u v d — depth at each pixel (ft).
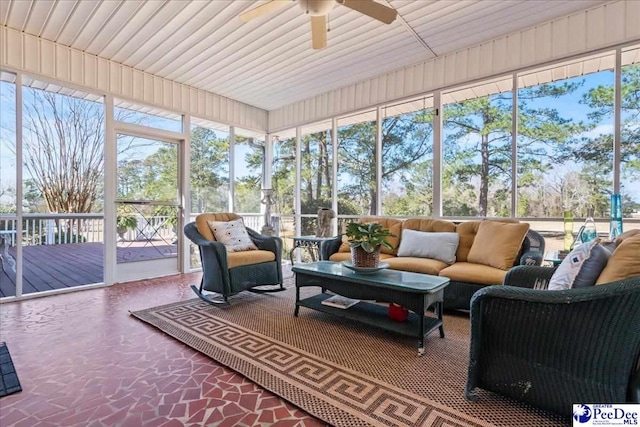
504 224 9.87
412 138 14.01
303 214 18.42
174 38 11.44
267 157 20.06
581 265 4.90
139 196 14.46
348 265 8.52
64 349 7.18
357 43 11.82
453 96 12.89
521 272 6.48
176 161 15.84
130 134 14.14
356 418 4.80
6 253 10.98
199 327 8.47
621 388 4.05
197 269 16.65
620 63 9.55
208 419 4.82
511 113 11.55
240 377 6.02
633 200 9.50
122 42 11.74
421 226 11.89
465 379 5.87
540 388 4.60
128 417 4.86
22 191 11.28
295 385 5.70
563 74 10.64
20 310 9.92
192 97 16.12
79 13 9.91
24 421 4.76
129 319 9.14
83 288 12.52
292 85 15.96
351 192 16.21
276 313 9.60
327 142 17.20
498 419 4.75
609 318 4.05
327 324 8.68
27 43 11.09
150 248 14.85
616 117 9.68
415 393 5.43
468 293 8.93
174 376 6.06
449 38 11.51
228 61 13.26
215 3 9.48
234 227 12.16
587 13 9.90
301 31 10.99
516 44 11.13
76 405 5.15
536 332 4.57
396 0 9.28
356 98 15.69
